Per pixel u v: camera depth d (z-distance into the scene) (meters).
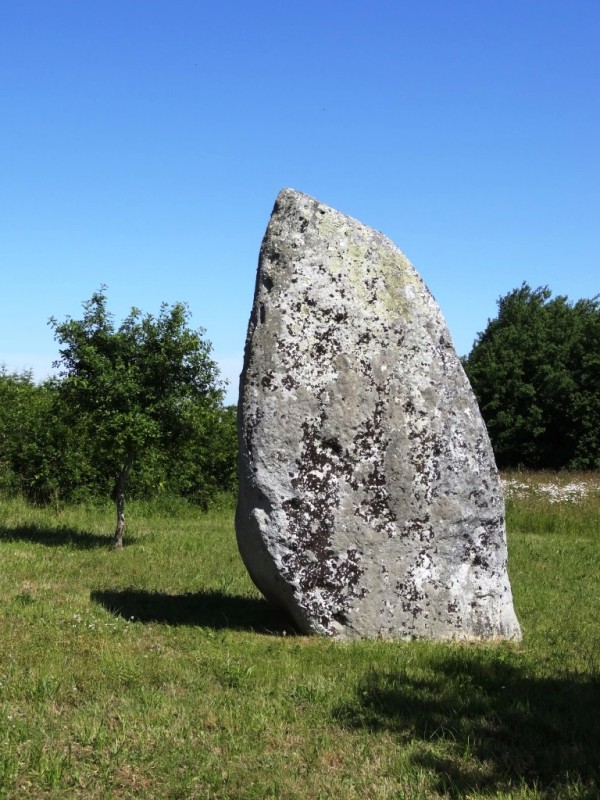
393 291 7.84
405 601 7.55
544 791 4.61
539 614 9.05
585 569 12.22
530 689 6.29
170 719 5.45
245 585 10.11
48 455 17.41
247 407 7.48
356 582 7.47
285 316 7.52
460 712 5.80
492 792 4.62
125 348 12.98
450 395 7.82
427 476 7.64
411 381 7.69
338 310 7.61
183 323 13.15
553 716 5.74
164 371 13.02
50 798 4.38
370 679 6.36
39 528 14.55
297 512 7.39
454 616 7.67
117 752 4.89
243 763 4.87
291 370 7.44
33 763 4.71
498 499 7.93
